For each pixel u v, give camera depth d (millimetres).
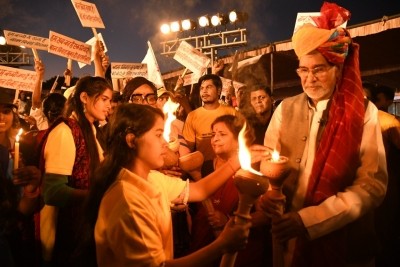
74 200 2398
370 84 4578
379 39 7426
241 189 1362
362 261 2100
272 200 1553
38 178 2203
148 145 1634
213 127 2516
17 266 2676
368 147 1938
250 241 2340
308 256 1966
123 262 1473
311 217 1806
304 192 2047
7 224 2029
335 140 1940
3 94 3457
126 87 3527
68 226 2486
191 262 1450
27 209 2447
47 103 3945
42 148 2541
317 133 2068
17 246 2672
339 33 1972
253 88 3689
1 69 5082
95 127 2828
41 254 2586
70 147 2490
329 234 1955
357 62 2062
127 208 1500
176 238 2840
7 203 2016
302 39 1998
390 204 3646
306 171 2062
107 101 2701
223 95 6379
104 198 1573
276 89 12602
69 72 5746
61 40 4984
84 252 1752
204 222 2430
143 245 1478
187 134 4309
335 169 1913
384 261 3631
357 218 1894
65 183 2449
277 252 1916
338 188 1923
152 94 3479
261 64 8539
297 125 2139
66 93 4273
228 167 2033
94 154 2590
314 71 2002
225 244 1413
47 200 2420
